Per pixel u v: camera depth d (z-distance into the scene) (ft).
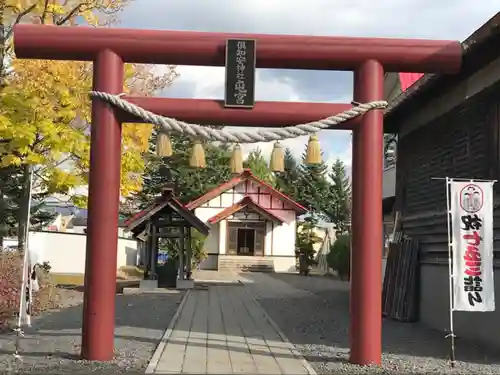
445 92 36.17
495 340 29.55
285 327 37.76
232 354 28.07
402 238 43.50
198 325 37.58
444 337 33.65
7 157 40.40
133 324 37.68
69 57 26.58
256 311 45.98
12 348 28.40
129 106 26.07
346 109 26.55
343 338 33.37
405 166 44.45
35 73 42.83
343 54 26.25
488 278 25.62
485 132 31.65
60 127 42.14
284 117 26.45
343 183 174.81
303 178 176.24
